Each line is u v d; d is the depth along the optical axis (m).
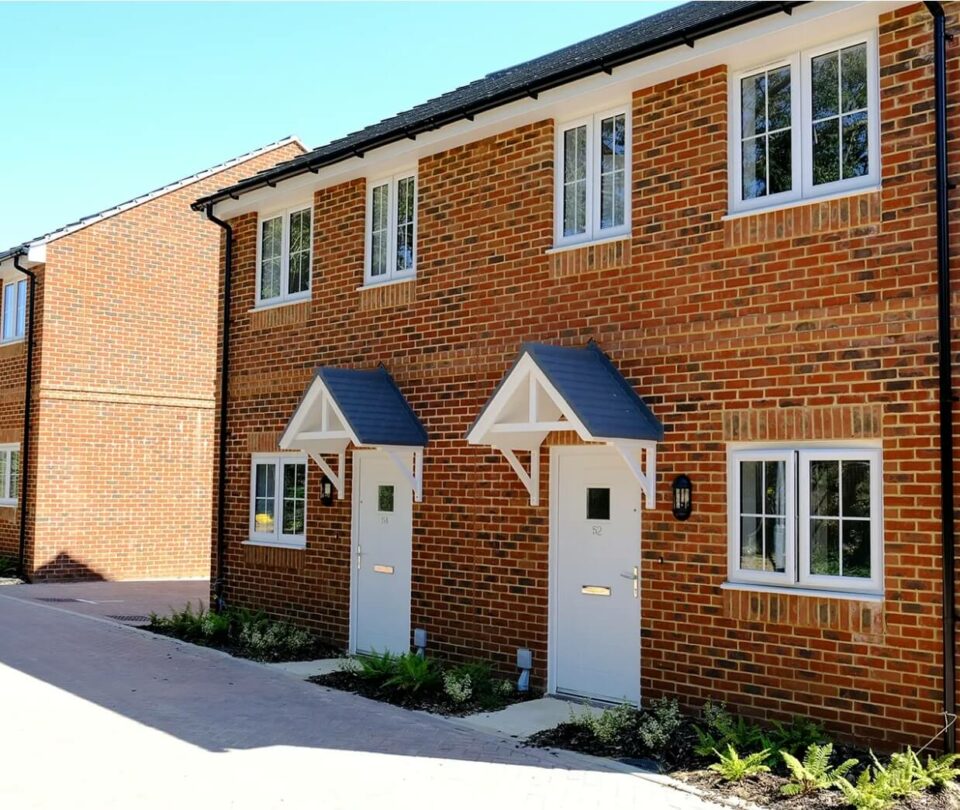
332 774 6.64
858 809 5.81
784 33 7.55
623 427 7.95
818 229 7.46
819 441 7.43
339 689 9.25
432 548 10.27
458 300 10.27
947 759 6.33
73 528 17.94
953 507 6.66
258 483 13.02
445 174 10.53
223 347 13.54
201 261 19.75
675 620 8.12
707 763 6.83
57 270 17.86
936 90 6.84
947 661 6.53
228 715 8.21
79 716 8.07
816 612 7.22
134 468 18.73
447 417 10.26
